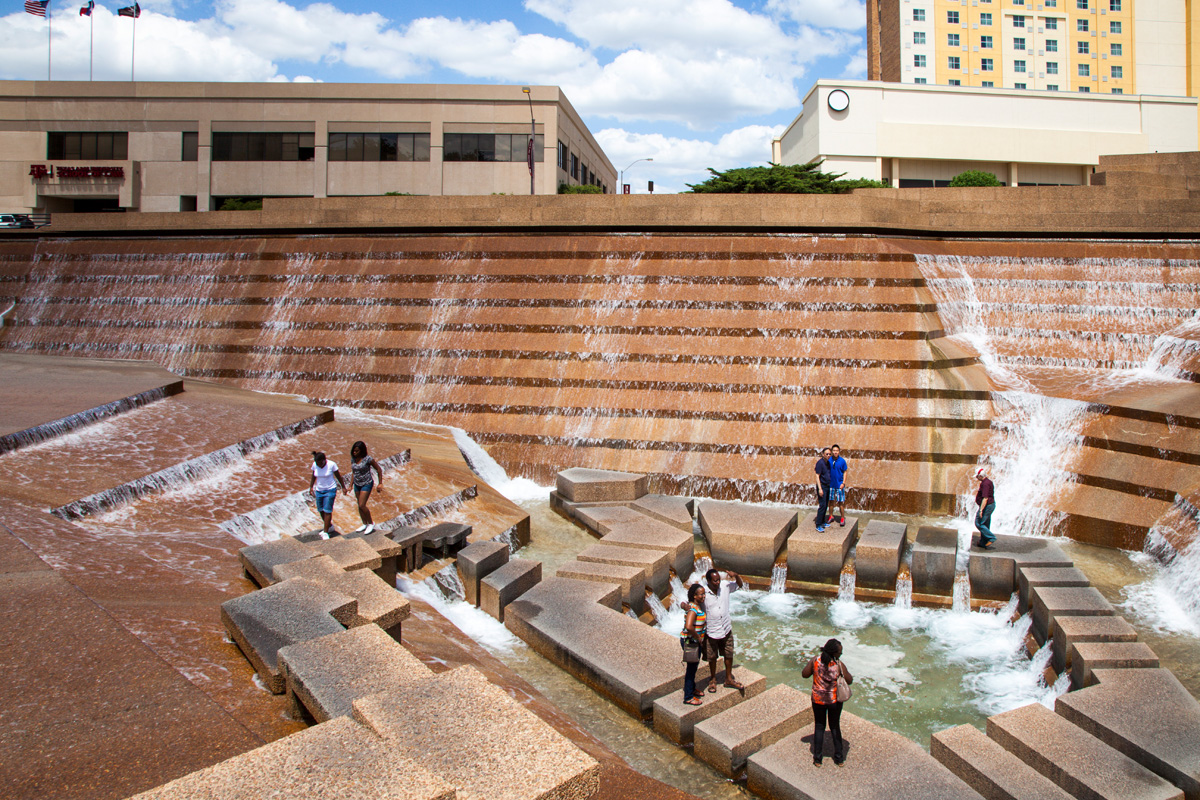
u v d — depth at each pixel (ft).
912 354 72.38
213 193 155.74
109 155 157.07
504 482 72.64
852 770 29.66
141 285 92.84
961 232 86.12
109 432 54.19
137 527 43.45
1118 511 57.67
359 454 46.65
